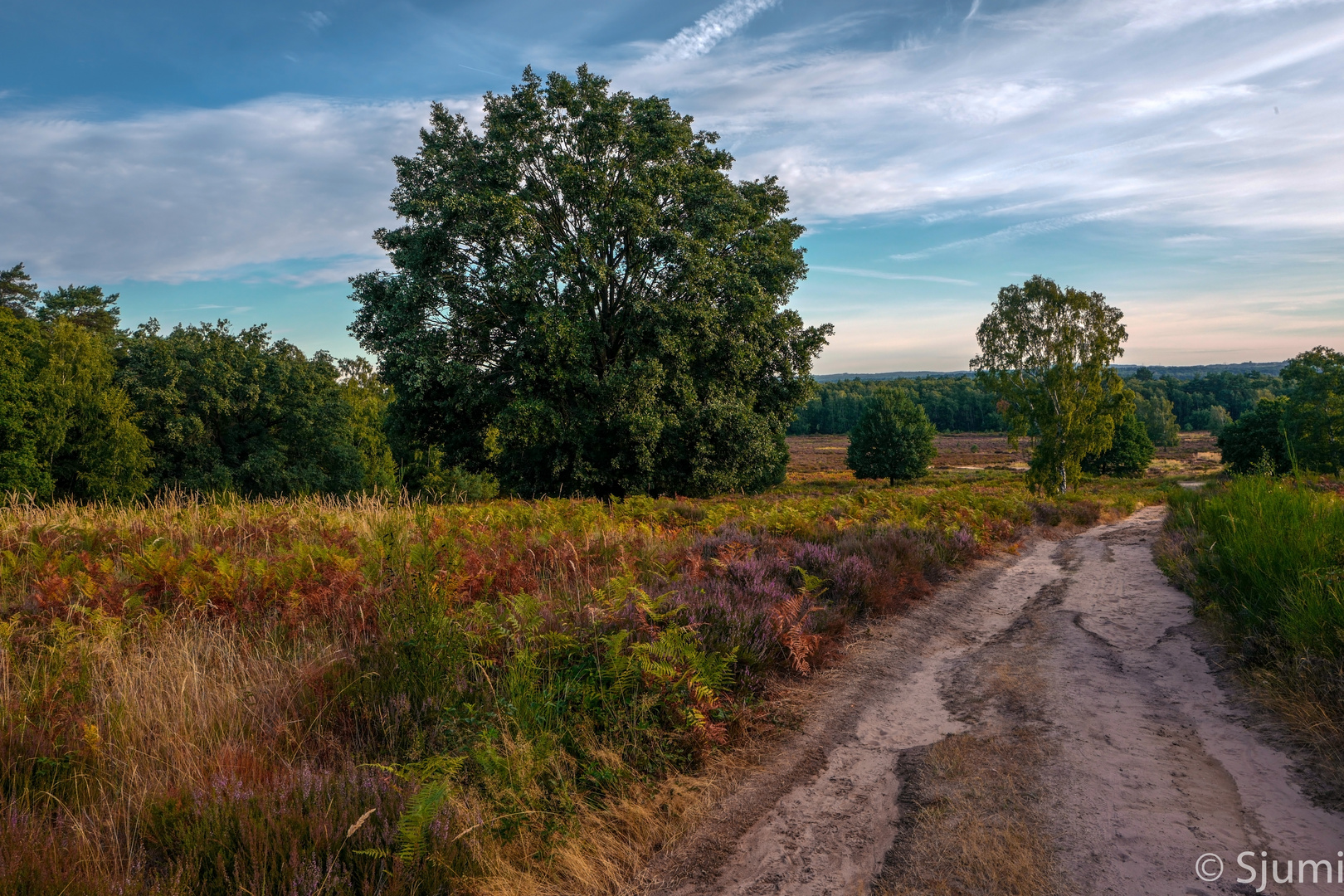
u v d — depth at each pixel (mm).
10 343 33000
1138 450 83500
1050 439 41781
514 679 4352
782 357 26391
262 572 6484
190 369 39469
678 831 3445
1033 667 5941
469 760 3758
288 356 45312
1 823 2773
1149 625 7094
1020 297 42938
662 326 21703
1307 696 4336
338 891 2688
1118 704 4902
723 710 4695
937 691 5469
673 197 23094
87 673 4211
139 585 6336
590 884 3016
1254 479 9836
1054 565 11680
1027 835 3225
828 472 105625
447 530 9414
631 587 5688
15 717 3668
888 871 3037
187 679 4195
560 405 23531
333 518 10562
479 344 23047
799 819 3551
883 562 9258
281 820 2945
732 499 25859
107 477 34125
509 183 22656
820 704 5215
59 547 8398
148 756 3520
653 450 23609
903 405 77188
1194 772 3771
